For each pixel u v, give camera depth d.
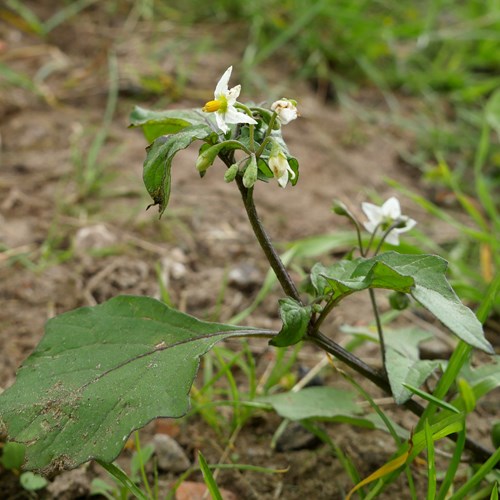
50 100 0.34
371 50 0.40
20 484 0.18
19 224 0.28
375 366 0.23
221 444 0.20
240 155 0.31
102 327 0.16
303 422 0.19
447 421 0.16
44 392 0.15
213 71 0.37
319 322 0.16
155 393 0.14
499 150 0.35
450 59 0.42
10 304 0.24
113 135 0.33
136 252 0.27
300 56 0.40
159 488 0.19
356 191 0.31
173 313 0.16
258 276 0.26
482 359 0.23
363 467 0.19
